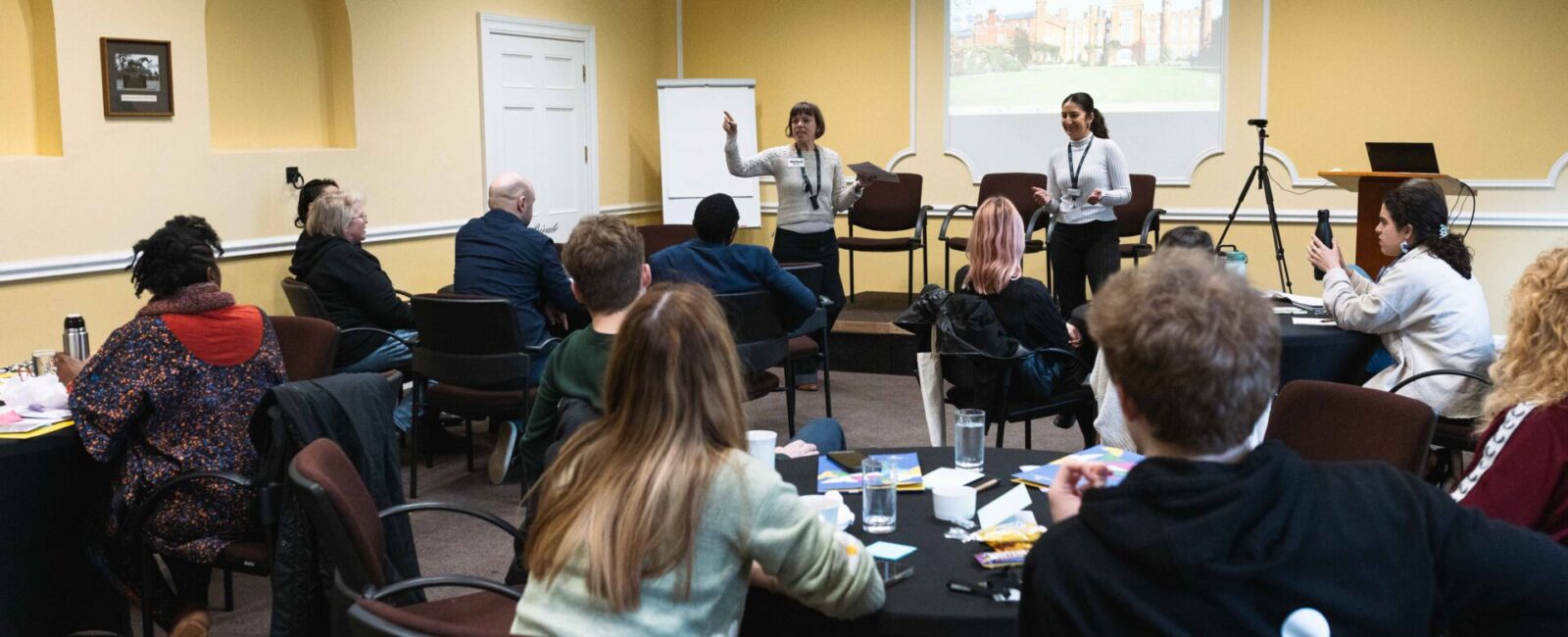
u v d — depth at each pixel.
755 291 4.50
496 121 7.11
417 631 1.67
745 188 8.20
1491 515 2.00
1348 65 7.03
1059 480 1.58
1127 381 1.25
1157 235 7.05
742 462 1.68
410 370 5.09
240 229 5.56
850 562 1.72
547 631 1.62
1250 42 7.22
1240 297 1.23
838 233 8.38
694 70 8.66
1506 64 6.73
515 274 4.79
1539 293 2.07
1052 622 1.24
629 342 1.69
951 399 4.25
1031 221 6.68
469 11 6.87
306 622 2.56
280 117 5.98
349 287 4.89
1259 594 1.15
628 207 8.41
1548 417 1.98
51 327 4.79
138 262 3.05
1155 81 7.47
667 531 1.61
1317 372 3.93
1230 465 1.21
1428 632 1.18
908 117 8.10
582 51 7.82
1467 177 6.88
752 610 1.90
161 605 3.06
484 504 4.52
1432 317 3.67
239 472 2.98
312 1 6.10
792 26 8.34
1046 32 7.68
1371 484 1.22
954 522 2.19
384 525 2.82
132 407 2.88
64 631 3.00
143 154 5.10
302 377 3.63
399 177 6.47
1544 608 1.17
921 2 7.96
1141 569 1.19
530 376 4.58
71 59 4.78
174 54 5.21
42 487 2.91
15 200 4.59
